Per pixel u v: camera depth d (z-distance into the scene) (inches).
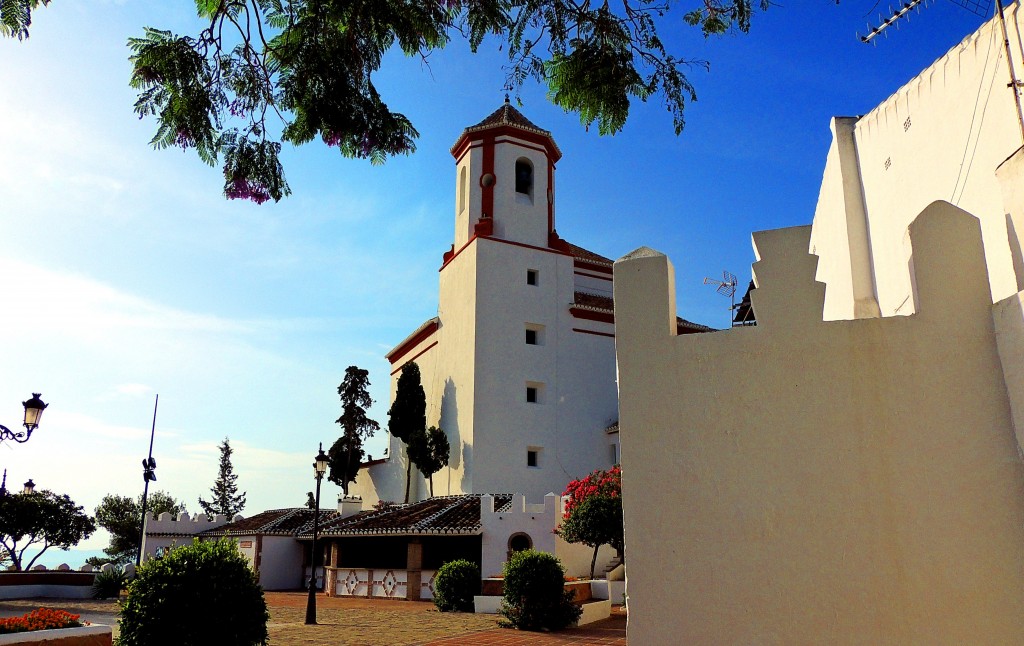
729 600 212.4
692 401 228.5
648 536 223.3
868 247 471.8
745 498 217.3
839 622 202.5
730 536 216.2
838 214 506.9
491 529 1118.4
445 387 1598.2
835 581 205.2
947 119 366.0
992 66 327.3
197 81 281.3
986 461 200.1
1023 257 234.1
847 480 209.9
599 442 1544.0
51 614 539.5
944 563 197.9
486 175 1631.4
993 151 323.3
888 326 216.2
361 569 1232.2
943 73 369.1
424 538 1171.9
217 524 1670.8
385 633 716.0
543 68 327.6
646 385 234.2
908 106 409.4
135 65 276.7
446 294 1669.5
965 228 217.3
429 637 678.5
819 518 210.1
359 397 1930.4
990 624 191.3
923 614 196.7
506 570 752.3
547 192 1672.0
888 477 207.0
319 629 756.6
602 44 318.3
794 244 230.2
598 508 903.1
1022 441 194.2
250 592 477.7
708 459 223.1
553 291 1605.6
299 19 297.1
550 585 727.7
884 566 202.2
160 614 448.5
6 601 1230.3
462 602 952.3
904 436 208.2
